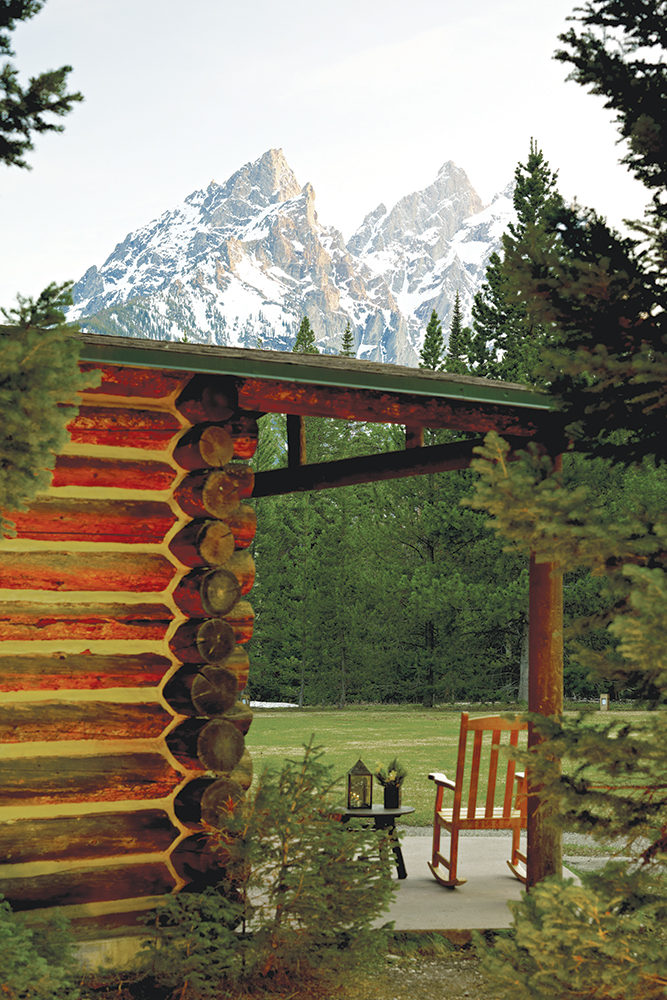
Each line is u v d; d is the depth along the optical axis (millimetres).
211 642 5109
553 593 6027
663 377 3652
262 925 4816
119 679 5066
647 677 3443
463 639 32094
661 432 4273
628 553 3494
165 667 5164
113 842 4930
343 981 4816
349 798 6758
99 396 5184
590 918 3365
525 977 3330
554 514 3561
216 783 5000
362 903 4875
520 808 6730
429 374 5508
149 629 5156
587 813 3453
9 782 4766
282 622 35562
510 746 3480
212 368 4879
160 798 5070
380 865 5008
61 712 4914
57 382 2799
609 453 4383
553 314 3988
